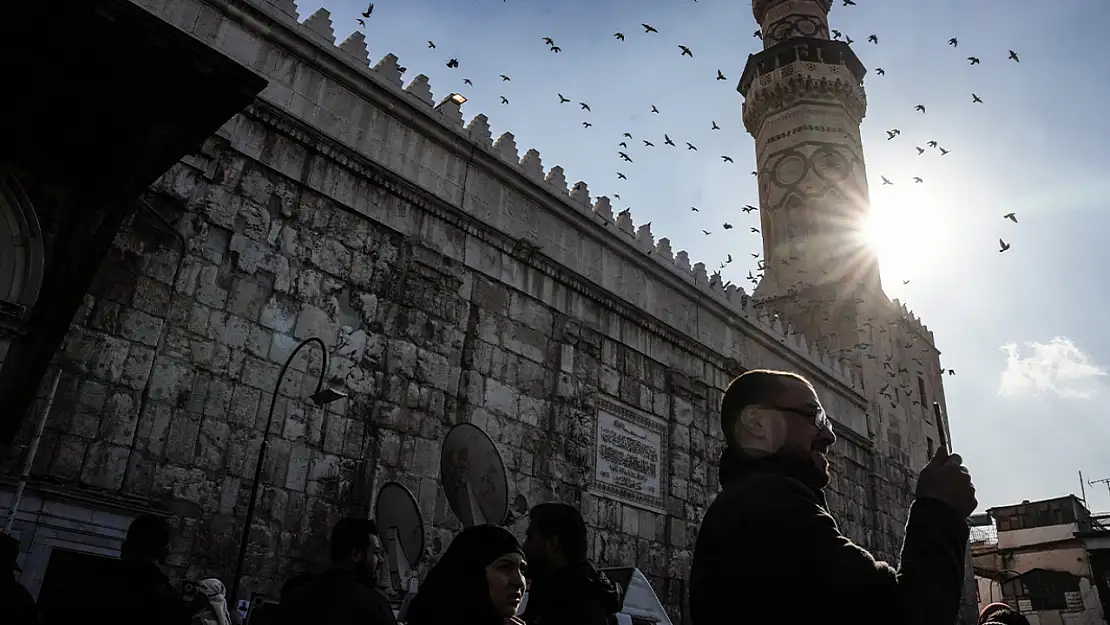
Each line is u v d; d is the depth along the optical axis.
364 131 18.53
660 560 22.38
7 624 4.91
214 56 9.06
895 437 36.34
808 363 31.89
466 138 20.64
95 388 12.88
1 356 10.73
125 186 9.85
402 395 17.11
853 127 42.19
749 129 45.06
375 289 17.69
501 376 19.62
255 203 16.06
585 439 21.16
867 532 31.80
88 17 8.20
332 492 15.47
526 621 4.59
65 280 10.09
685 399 25.22
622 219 25.78
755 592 2.30
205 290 14.77
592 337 22.59
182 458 13.59
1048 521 48.38
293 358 15.67
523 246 21.19
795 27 45.50
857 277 38.12
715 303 28.00
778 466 2.81
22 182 10.64
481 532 4.20
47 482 11.93
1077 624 44.41
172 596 5.84
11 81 8.88
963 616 35.72
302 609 4.27
